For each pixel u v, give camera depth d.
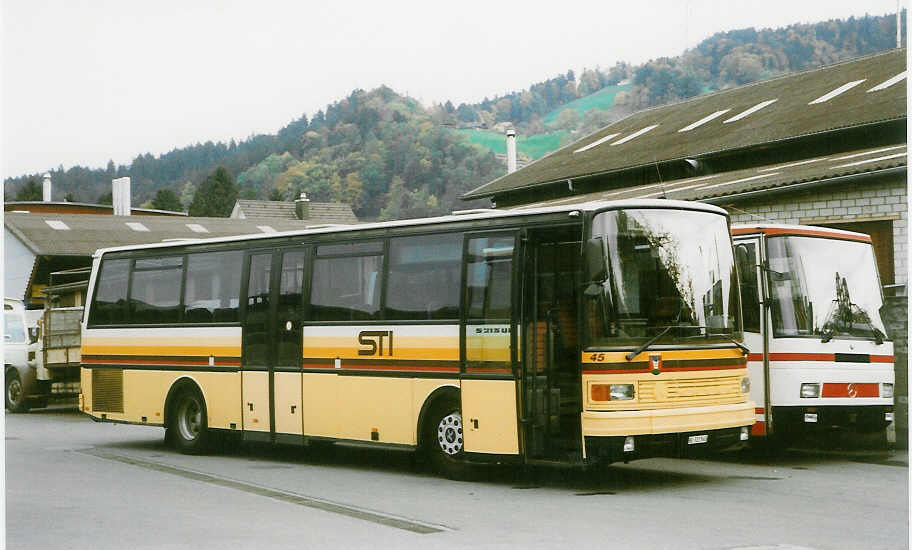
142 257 17.67
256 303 15.60
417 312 13.34
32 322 30.23
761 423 14.15
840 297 14.59
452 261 13.02
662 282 11.81
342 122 184.50
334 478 13.43
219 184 130.50
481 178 158.38
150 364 17.25
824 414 14.07
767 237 14.35
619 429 11.22
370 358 13.88
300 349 14.86
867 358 14.56
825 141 27.61
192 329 16.58
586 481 12.78
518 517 10.09
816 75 34.34
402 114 180.38
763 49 166.88
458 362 12.79
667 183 30.83
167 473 14.09
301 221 65.44
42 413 26.98
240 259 15.96
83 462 15.52
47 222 51.59
